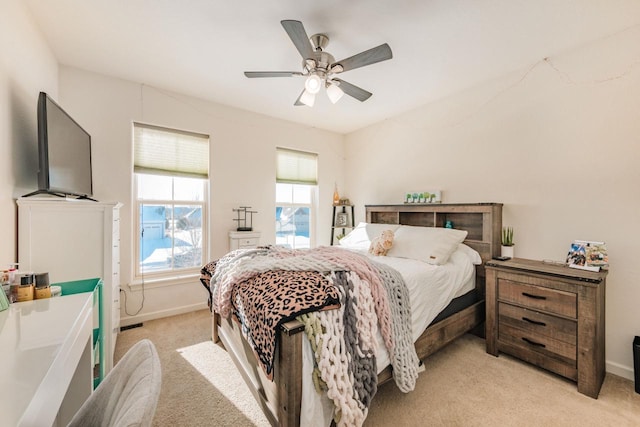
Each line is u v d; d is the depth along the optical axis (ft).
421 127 11.15
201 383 6.10
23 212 5.26
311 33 6.60
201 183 10.89
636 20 6.12
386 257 8.48
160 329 8.78
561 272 6.19
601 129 6.82
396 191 12.23
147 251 9.84
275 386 4.29
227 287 5.61
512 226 8.46
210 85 9.41
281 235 13.20
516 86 8.36
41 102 5.16
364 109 11.48
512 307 6.98
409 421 4.99
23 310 3.45
